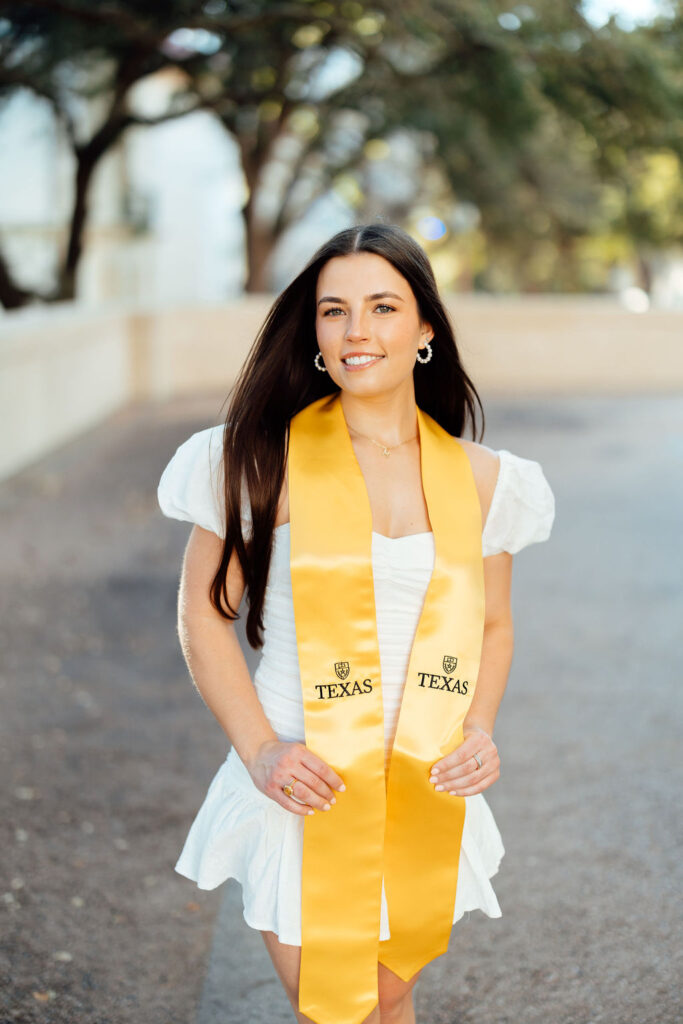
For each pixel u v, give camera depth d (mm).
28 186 20406
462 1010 2818
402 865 2045
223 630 2104
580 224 21891
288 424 2123
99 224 22688
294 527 2027
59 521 8547
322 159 20766
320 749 1981
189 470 2096
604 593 6781
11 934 3170
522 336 18031
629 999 2854
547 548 7859
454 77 13703
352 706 1999
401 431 2141
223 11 13461
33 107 18969
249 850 2080
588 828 3805
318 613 2014
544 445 11977
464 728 2096
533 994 2881
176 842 3736
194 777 4242
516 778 4215
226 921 3260
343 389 2123
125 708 4965
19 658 5602
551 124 17125
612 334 18172
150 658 5645
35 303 16766
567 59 11703
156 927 3232
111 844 3711
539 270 27500
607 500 9336
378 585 2039
